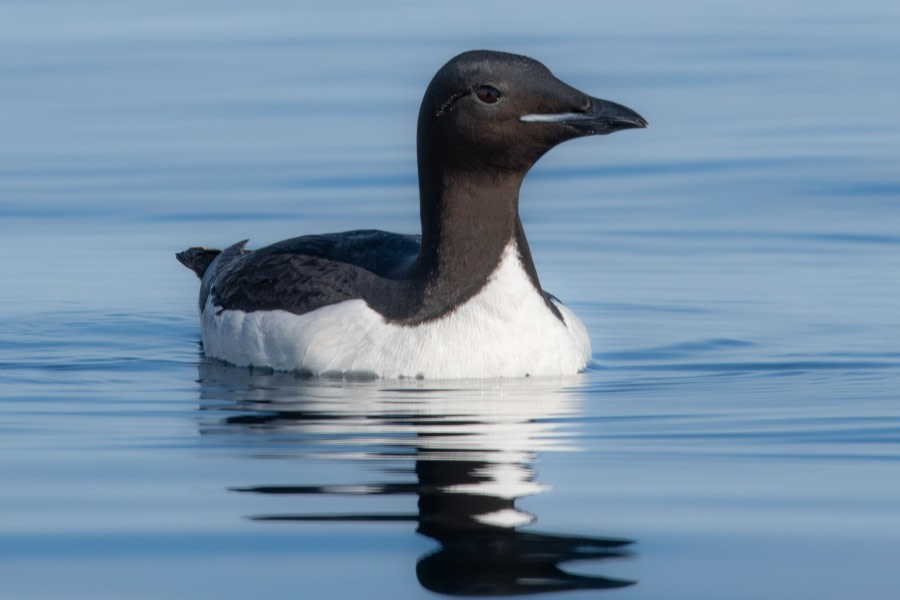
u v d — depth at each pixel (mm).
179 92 26031
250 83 26484
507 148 12203
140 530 8398
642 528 8406
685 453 10062
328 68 27281
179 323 15383
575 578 7613
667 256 17453
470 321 12453
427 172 12547
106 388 12430
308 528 8406
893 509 8727
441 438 10492
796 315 15000
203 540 8219
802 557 7930
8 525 8516
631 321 14938
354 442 10359
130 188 20547
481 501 8898
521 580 7594
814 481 9336
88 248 18078
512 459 9898
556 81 12156
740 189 20328
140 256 17766
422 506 8789
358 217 18984
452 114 12203
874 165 21266
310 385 12367
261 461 9867
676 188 20500
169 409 11562
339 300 12891
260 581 7602
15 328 14961
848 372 12820
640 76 26188
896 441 10344
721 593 7434
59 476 9531
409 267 12914
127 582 7613
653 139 23031
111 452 10164
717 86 25953
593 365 13203
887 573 7684
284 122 24000
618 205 19734
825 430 10688
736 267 16953
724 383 12477
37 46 29578
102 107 25219
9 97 25859
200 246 16734
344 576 7656
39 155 22375
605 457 9961
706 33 30141
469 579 7602
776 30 30688
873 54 28547
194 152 22375
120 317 15492
